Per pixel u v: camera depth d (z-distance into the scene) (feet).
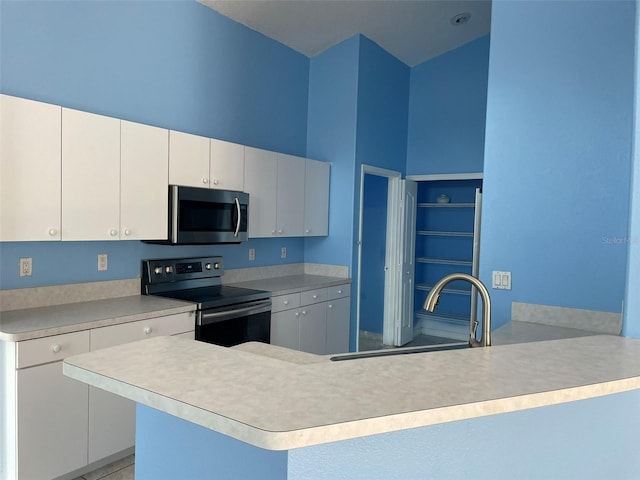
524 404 3.11
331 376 3.42
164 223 10.35
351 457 3.45
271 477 3.43
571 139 8.09
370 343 18.24
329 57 15.72
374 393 3.08
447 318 18.43
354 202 15.42
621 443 4.35
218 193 11.43
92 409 8.25
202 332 10.19
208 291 11.85
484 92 16.67
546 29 8.29
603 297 7.87
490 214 8.84
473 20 15.17
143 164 9.87
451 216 19.47
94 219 9.01
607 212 7.81
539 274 8.41
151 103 11.09
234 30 13.26
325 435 2.56
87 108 9.80
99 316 8.48
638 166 4.47
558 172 8.21
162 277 11.27
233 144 12.09
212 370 3.49
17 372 7.20
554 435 4.09
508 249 8.68
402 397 3.02
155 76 11.16
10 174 7.78
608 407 4.25
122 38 10.42
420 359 3.91
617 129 7.71
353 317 15.81
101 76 10.03
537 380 3.42
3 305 8.68
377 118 16.37
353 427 2.63
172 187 10.44
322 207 15.52
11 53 8.59
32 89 8.91
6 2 8.49
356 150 15.33
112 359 3.75
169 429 4.08
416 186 18.49
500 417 3.89
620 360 3.96
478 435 3.83
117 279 10.57
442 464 3.73
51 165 8.32
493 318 8.84
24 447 7.33
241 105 13.58
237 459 3.64
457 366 3.72
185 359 3.76
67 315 8.49
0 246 8.61
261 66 14.24
